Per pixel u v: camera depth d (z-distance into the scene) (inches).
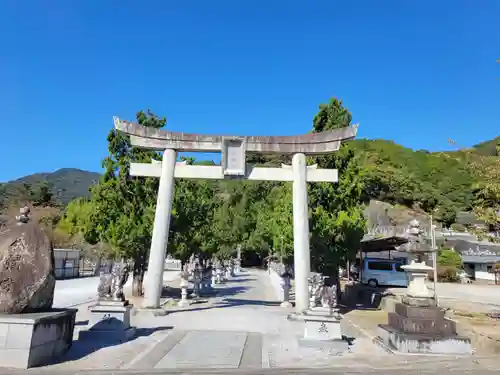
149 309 699.4
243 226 2170.3
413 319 470.9
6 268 360.8
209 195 1092.5
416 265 501.4
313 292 528.1
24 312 364.5
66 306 772.6
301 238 733.9
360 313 799.7
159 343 470.3
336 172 771.4
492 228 721.0
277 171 778.8
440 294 1245.7
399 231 2098.9
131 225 823.1
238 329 578.9
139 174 777.6
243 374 346.3
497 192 673.0
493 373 363.9
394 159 3513.8
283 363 397.4
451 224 2492.6
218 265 1641.2
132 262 904.3
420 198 2802.7
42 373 323.0
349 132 748.6
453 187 2856.8
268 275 2119.8
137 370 350.9
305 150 773.9
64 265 1544.0
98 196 850.8
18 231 378.0
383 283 1439.5
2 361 333.4
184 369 360.2
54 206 2709.2
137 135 773.9
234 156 764.6
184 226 897.5
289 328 593.0
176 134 776.9
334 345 467.8
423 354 443.5
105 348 433.1
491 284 1672.0
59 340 386.0
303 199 754.2
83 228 931.3
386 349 467.5
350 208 801.6
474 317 762.2
